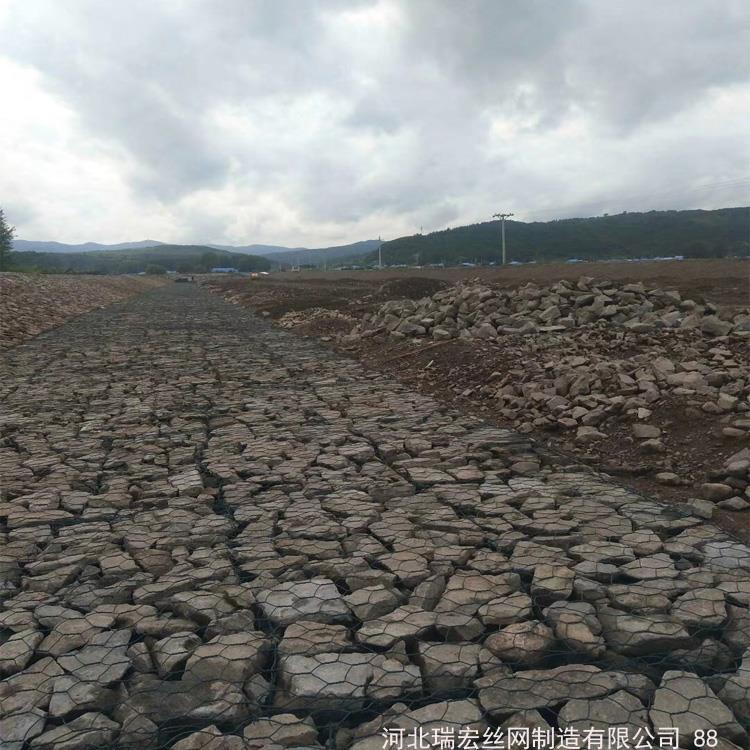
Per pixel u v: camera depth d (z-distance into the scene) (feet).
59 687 8.99
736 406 18.80
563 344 32.07
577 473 17.61
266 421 24.29
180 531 14.20
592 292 40.14
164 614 10.85
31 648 9.89
